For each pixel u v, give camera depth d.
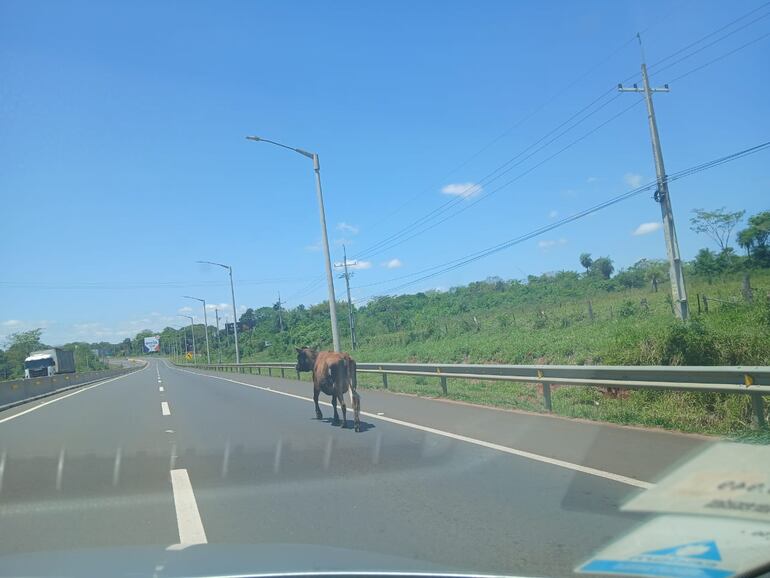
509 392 17.84
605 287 45.53
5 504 7.20
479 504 6.58
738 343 12.55
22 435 13.27
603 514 6.02
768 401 10.07
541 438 9.99
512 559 4.95
